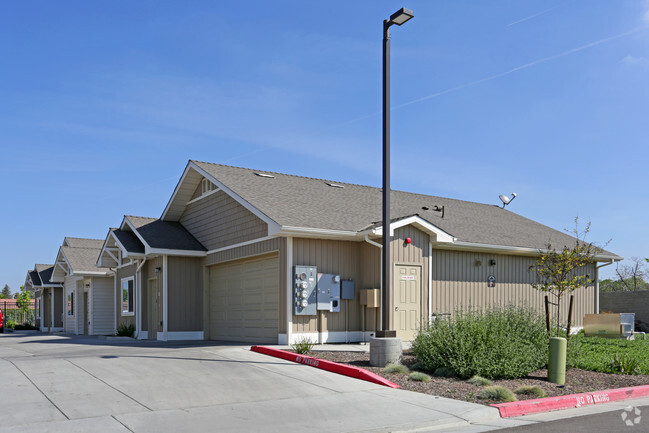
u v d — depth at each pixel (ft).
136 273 71.82
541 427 23.94
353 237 51.57
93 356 40.45
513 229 71.87
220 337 60.95
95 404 25.96
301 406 26.66
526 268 66.49
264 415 24.97
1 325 106.11
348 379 33.14
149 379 31.55
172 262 62.23
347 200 62.69
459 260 60.18
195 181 65.62
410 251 53.47
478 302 61.16
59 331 108.99
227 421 23.86
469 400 28.63
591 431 22.98
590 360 40.42
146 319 69.51
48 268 115.75
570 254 46.78
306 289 49.47
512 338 36.86
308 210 54.19
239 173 62.75
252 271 55.77
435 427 24.26
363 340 52.60
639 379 35.73
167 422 23.47
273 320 51.80
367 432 22.89
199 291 63.57
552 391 31.58
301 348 41.52
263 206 52.03
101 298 90.33
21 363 36.37
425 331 39.65
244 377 32.65
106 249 78.84
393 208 65.00
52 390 28.45
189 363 36.88
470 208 78.59
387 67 38.06
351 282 52.54
